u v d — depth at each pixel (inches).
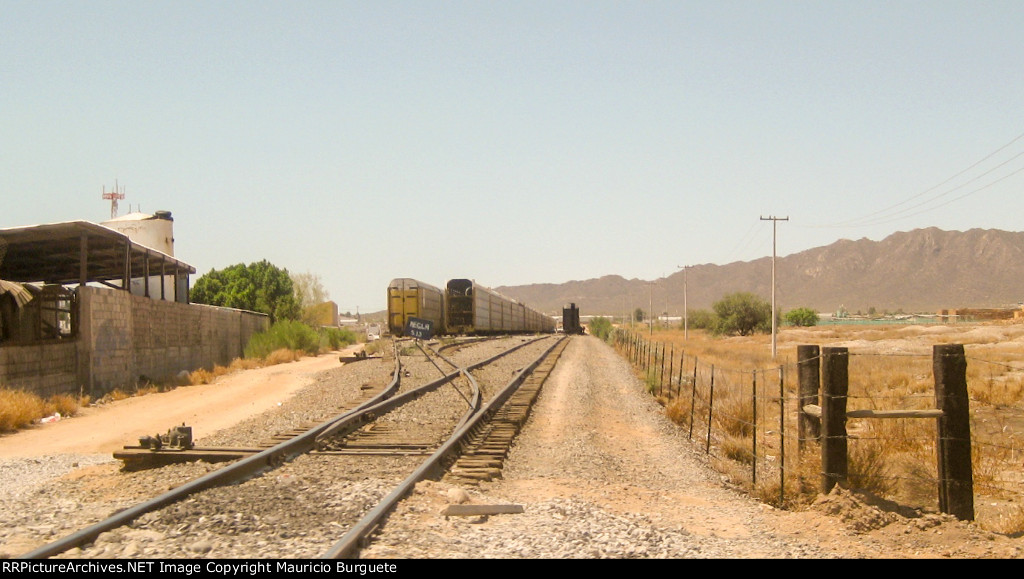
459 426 584.1
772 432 731.4
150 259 1284.4
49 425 720.3
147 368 1159.6
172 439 482.3
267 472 428.1
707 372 1316.4
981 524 376.2
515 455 526.6
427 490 382.6
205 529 304.5
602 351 2084.2
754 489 459.5
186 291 1667.1
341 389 949.2
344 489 381.4
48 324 957.8
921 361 1565.0
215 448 477.4
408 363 1330.0
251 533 300.0
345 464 456.4
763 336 3590.1
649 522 357.7
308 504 346.6
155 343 1203.2
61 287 957.2
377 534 299.6
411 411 706.2
